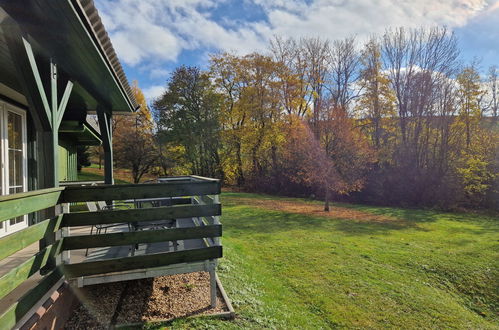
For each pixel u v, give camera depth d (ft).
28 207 6.68
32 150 16.58
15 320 6.09
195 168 81.66
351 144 45.06
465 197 51.37
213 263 11.06
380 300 15.69
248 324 10.59
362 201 57.57
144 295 11.73
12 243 5.99
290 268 19.70
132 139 73.05
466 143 52.70
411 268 21.24
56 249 8.43
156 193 9.99
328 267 20.17
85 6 7.22
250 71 69.97
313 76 68.18
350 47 67.67
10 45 7.30
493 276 20.38
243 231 30.91
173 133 78.07
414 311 14.87
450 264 22.15
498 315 16.34
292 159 59.47
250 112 68.90
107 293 11.51
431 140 54.75
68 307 9.30
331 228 33.63
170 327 9.62
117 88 14.12
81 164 77.77
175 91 79.25
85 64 10.42
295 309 13.58
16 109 14.98
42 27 7.64
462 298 17.89
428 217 43.11
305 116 62.64
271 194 68.59
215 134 77.66
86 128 22.88
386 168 57.36
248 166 76.33
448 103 53.11
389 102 59.26
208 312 10.83
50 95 9.00
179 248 12.59
